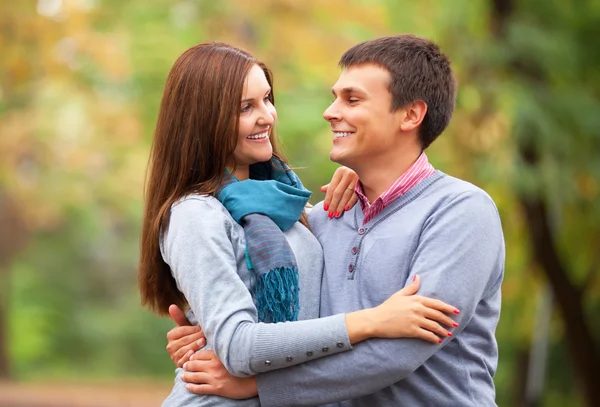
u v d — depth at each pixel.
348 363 3.54
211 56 4.00
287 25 14.82
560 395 17.23
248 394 3.67
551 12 11.58
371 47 3.97
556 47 10.84
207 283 3.66
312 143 13.91
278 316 3.73
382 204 3.91
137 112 17.27
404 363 3.52
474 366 3.80
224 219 3.82
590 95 11.55
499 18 11.19
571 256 13.03
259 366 3.53
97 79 17.30
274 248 3.77
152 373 34.78
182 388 3.83
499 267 3.86
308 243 4.04
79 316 35.91
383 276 3.79
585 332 12.45
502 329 15.69
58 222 29.72
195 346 3.88
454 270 3.63
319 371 3.57
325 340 3.53
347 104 3.96
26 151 20.50
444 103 4.00
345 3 14.49
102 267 38.88
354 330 3.54
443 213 3.75
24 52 15.12
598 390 12.63
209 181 3.97
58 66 15.52
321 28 14.87
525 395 15.82
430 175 3.95
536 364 14.41
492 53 10.66
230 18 15.22
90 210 25.47
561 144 10.70
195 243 3.74
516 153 10.66
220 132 3.94
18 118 19.61
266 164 4.30
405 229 3.82
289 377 3.60
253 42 15.17
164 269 4.12
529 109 10.40
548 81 11.52
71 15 15.27
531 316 14.38
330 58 14.43
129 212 25.58
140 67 15.52
